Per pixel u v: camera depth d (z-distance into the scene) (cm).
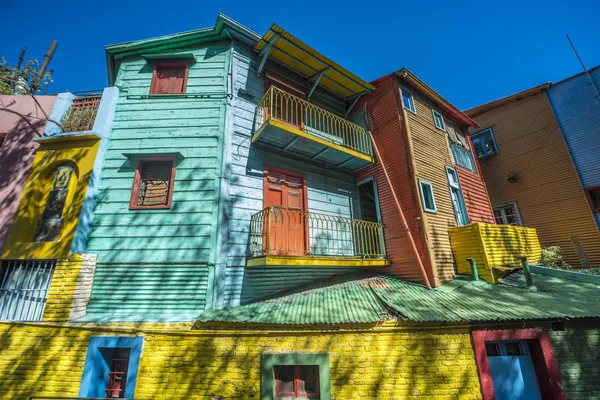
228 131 699
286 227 729
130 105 726
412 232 766
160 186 669
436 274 706
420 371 486
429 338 506
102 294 562
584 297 564
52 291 534
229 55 786
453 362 491
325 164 880
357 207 913
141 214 615
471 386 478
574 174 1076
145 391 478
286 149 781
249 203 680
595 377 492
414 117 916
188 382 484
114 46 783
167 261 580
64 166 659
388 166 867
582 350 508
